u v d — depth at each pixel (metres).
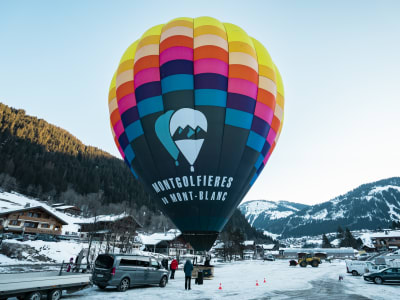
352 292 15.12
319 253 84.81
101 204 127.50
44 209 56.50
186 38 18.72
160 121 17.22
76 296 11.72
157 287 15.16
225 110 17.33
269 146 19.44
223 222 17.03
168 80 17.59
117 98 19.67
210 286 16.47
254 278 22.80
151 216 127.38
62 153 184.75
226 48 18.80
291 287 16.98
